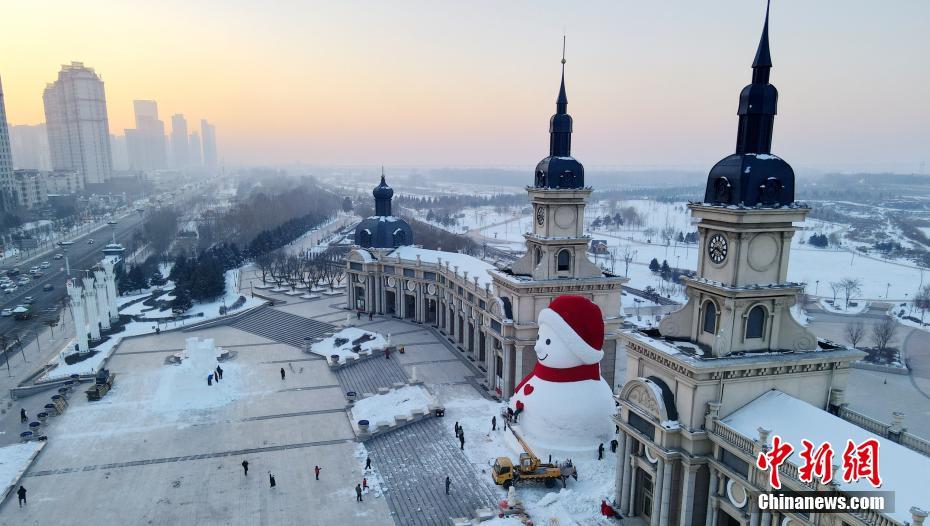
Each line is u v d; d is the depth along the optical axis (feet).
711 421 123.24
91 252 604.08
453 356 282.56
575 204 210.79
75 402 232.32
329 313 364.38
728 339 125.49
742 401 126.62
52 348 311.88
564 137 211.41
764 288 123.44
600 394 183.93
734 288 122.52
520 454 168.04
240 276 466.29
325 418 218.79
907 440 115.55
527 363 218.79
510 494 154.10
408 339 311.27
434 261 337.72
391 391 234.58
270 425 212.64
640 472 144.36
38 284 464.65
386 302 365.81
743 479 114.73
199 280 382.22
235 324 351.25
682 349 131.34
